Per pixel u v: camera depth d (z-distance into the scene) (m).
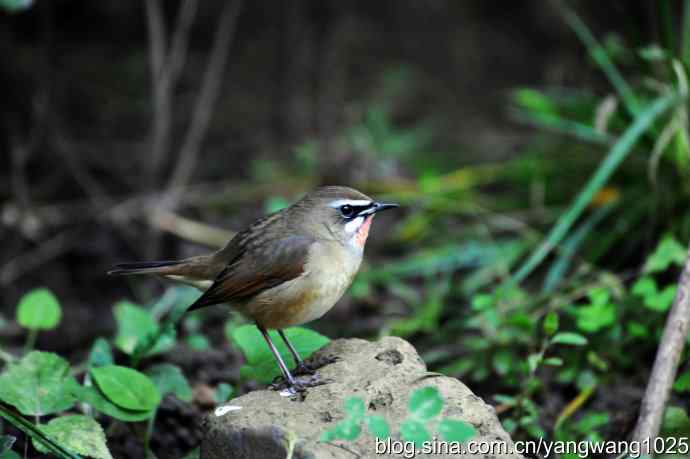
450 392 7.07
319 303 8.62
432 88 19.70
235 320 11.68
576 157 14.15
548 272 12.85
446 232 14.39
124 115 18.66
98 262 14.53
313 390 7.31
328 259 8.55
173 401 9.55
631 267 12.45
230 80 20.06
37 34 20.19
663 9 12.19
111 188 16.31
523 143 17.20
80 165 16.81
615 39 14.51
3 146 17.00
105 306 13.60
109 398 8.07
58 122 17.45
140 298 13.79
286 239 8.53
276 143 17.86
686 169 11.96
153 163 15.19
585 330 9.96
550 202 13.98
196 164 17.05
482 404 6.96
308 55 19.38
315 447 6.43
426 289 13.34
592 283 11.53
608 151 13.54
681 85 11.43
